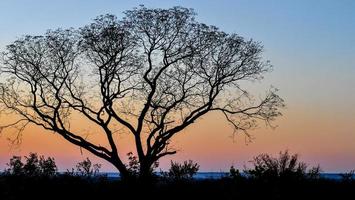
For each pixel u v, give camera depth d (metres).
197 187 25.98
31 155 27.98
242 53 38.62
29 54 37.31
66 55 37.25
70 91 37.09
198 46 37.91
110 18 36.81
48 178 26.55
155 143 35.56
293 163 24.70
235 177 25.19
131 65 37.44
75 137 35.41
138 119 35.78
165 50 37.75
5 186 25.55
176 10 37.19
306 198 23.84
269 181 24.27
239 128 39.62
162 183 27.72
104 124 35.69
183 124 36.69
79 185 26.11
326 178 25.50
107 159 35.00
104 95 36.56
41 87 37.25
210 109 38.41
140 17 36.94
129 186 26.77
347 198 23.58
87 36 36.50
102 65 36.56
